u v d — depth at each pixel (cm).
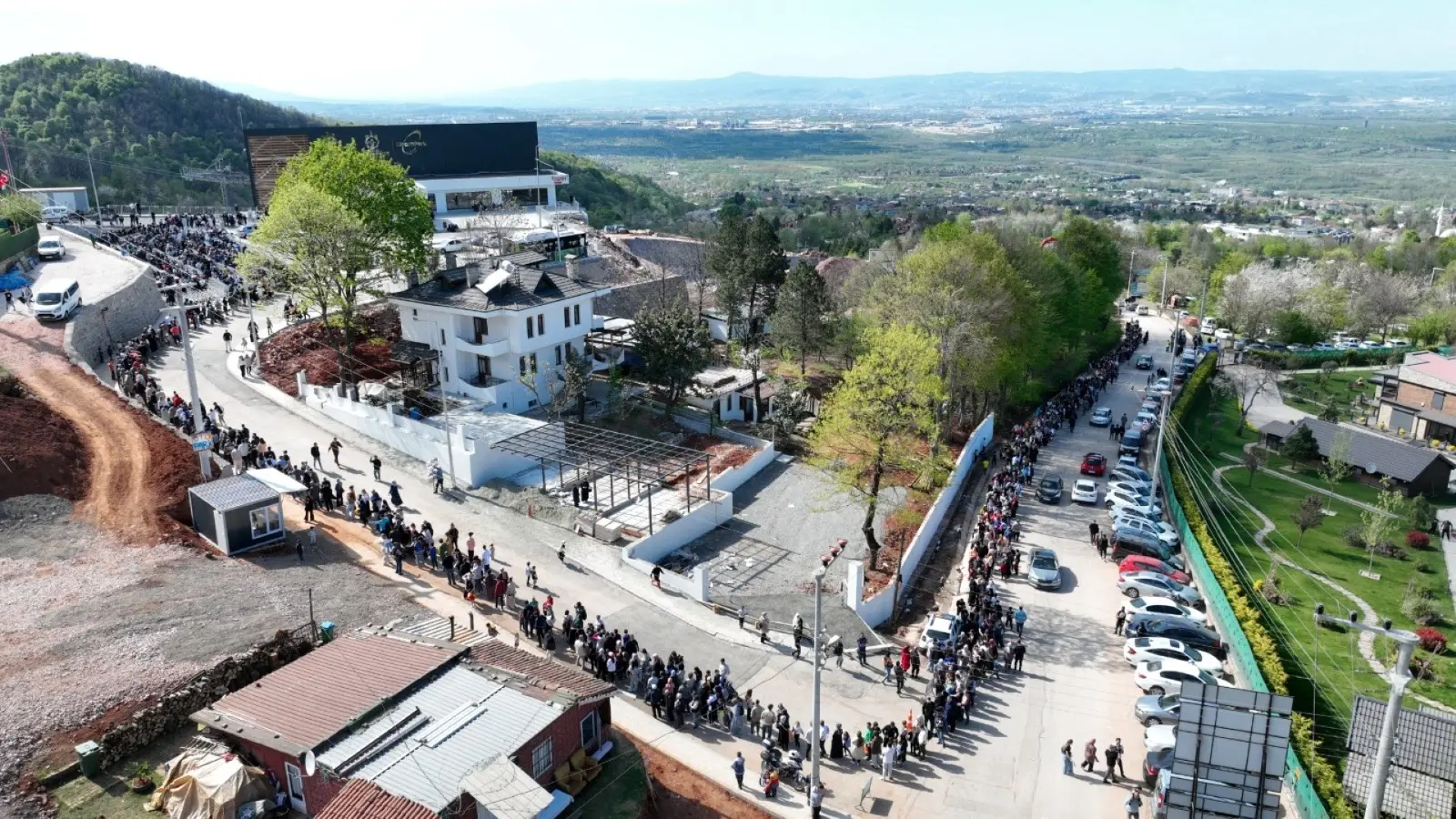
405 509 4788
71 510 4019
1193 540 5272
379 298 7106
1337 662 4444
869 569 4928
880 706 3591
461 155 12238
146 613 3288
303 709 2719
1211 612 4612
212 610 3381
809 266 7669
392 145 12025
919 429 5181
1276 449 7862
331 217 6234
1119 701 3756
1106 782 3231
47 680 2875
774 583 4666
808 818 2944
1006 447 7306
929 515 5419
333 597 3622
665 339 6469
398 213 7075
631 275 9838
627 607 4088
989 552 4919
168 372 6241
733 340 8369
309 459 5241
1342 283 13275
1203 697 2600
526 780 2431
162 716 2798
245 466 4803
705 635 3956
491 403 6081
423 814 2316
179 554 3791
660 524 4944
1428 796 3045
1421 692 4234
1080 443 7469
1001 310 7088
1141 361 10200
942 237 8294
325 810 2327
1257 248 18788
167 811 2495
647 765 3086
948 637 4000
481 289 6181
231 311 7775
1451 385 8144
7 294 6700
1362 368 11231
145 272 7650
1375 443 7394
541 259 7569
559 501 5031
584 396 6419
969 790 3162
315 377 6469
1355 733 3309
